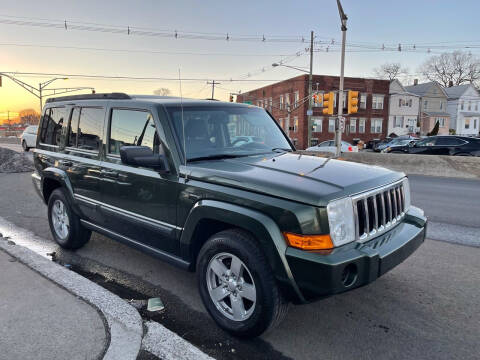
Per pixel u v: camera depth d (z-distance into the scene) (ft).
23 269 13.48
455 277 14.07
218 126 12.78
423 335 10.28
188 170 10.82
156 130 11.78
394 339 10.10
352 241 9.16
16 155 48.47
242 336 9.87
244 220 9.22
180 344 9.65
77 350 9.02
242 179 9.72
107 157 13.61
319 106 151.43
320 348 9.69
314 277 8.41
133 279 13.97
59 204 16.92
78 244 16.55
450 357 9.31
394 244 9.83
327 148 75.66
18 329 9.78
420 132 184.24
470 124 220.64
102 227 14.56
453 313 11.46
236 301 9.89
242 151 12.75
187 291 13.00
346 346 9.78
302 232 8.58
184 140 11.40
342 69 62.95
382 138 166.09
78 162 14.97
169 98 13.58
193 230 10.53
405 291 12.91
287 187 9.06
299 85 152.15
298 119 153.28
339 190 9.11
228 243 9.65
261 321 9.25
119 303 11.23
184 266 11.23
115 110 13.58
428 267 15.03
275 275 8.82
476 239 18.76
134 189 12.36
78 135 15.39
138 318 10.48
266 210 9.03
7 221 21.68
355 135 161.07
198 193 10.40
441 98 202.28
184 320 11.07
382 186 10.30
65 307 10.93
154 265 15.31
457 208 26.71
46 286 12.19
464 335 10.28
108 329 9.91
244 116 13.92
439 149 58.39
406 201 11.96
